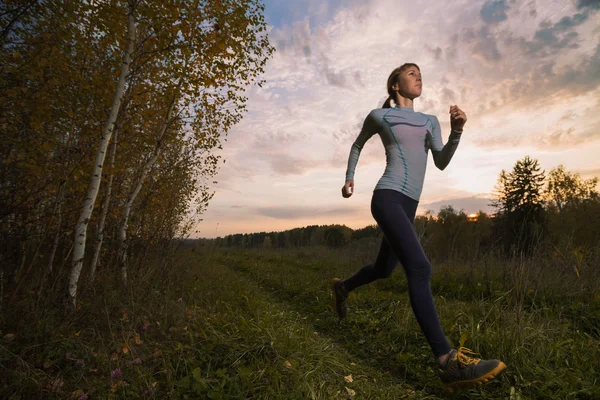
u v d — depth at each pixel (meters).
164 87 5.74
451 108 2.20
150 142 5.99
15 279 3.49
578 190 34.88
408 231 2.25
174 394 2.09
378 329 3.68
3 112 3.57
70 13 3.99
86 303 3.55
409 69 2.64
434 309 2.14
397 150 2.48
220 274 7.39
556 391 2.19
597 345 2.83
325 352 2.94
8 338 2.57
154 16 4.18
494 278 5.33
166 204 7.07
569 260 4.96
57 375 2.24
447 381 2.07
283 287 6.82
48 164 3.92
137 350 2.74
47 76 4.00
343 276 7.74
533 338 2.88
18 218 3.49
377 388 2.39
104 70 5.01
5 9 3.66
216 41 5.06
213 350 2.69
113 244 5.66
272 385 2.19
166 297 3.97
